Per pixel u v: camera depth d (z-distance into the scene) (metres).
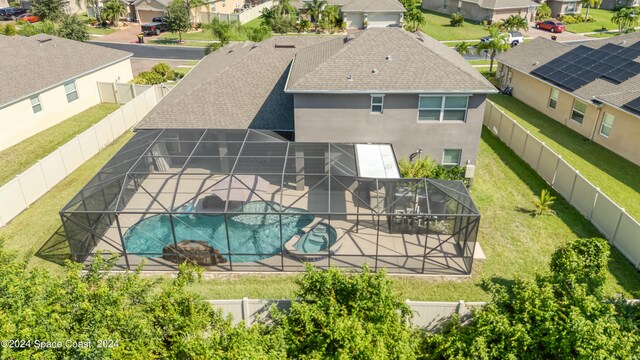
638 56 33.16
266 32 48.00
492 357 12.62
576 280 13.80
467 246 18.70
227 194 19.72
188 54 57.69
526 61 40.56
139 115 35.72
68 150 27.03
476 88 23.47
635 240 18.95
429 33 68.38
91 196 19.39
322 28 69.38
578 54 37.22
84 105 37.62
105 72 40.00
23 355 9.92
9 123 30.42
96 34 68.31
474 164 25.94
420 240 20.48
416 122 24.83
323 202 21.78
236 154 24.05
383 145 24.84
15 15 77.06
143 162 21.97
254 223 21.53
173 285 13.28
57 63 36.03
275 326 13.51
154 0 72.94
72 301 11.40
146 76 42.84
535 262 19.70
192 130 25.84
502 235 21.55
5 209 22.19
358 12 71.25
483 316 13.02
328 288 13.34
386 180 20.53
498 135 32.78
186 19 63.88
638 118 26.77
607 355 11.06
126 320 11.48
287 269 19.09
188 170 22.42
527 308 12.71
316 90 23.47
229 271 19.08
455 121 24.91
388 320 12.77
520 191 25.55
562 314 12.36
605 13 84.00
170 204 19.50
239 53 34.06
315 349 12.38
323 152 23.72
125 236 20.48
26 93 31.28
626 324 12.50
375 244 20.11
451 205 19.20
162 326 12.43
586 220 22.59
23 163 28.62
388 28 27.12
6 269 11.99
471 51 58.59
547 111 36.69
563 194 24.62
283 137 26.39
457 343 13.01
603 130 30.59
